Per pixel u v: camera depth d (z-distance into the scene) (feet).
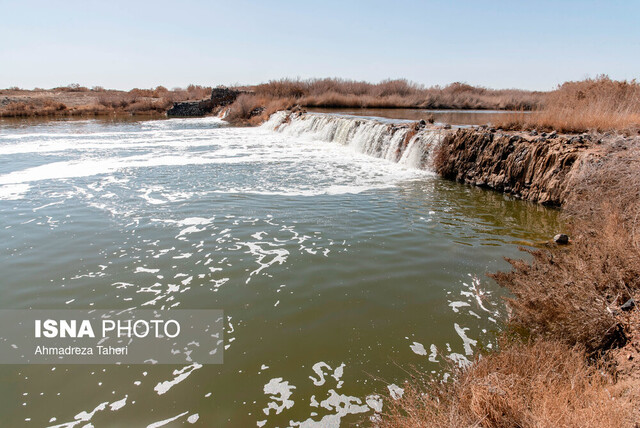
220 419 11.02
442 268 20.02
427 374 12.67
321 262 20.70
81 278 18.90
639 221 18.08
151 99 169.07
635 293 14.08
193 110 140.56
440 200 32.09
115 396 11.84
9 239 23.67
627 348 12.08
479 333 14.80
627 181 22.04
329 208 29.91
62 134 81.10
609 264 15.48
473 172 37.32
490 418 9.68
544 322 14.47
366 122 56.70
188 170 44.16
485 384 10.27
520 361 11.84
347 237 24.12
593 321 12.82
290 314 16.06
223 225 26.18
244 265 20.31
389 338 14.55
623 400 9.71
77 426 10.74
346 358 13.51
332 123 66.54
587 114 35.99
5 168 45.06
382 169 44.14
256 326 15.28
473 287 18.15
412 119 65.46
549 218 27.37
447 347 14.02
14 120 117.19
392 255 21.56
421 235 24.43
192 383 12.37
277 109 98.43
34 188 35.96
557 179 29.71
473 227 25.82
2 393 11.92
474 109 107.34
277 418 11.05
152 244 22.99
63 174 42.04
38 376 12.62
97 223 26.55
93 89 231.30
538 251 21.39
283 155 54.08
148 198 32.71
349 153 55.47
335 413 11.20
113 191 35.01
